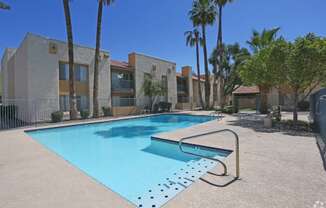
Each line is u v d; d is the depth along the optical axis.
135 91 25.58
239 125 11.84
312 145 6.72
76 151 8.66
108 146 9.48
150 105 27.14
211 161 5.46
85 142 10.41
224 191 3.39
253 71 12.33
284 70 10.29
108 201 3.16
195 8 26.27
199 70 29.11
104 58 21.81
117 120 17.33
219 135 8.71
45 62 17.28
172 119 20.03
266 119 11.09
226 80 27.45
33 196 3.37
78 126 14.53
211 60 28.97
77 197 3.31
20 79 18.36
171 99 30.81
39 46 17.00
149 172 5.90
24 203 3.14
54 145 9.83
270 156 5.45
